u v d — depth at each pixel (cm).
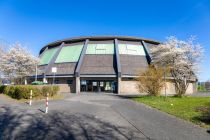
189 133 980
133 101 2609
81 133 954
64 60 5488
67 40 6050
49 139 844
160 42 6266
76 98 3028
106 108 1883
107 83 5162
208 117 1357
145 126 1119
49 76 5128
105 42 5750
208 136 932
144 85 2981
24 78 4991
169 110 1723
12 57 4462
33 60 4694
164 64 3966
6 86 3481
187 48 3725
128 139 872
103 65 5141
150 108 1914
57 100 2612
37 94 2734
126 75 4872
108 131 1004
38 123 1154
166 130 1034
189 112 1584
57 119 1281
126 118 1359
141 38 5934
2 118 1277
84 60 5256
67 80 5138
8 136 877
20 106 1906
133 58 5350
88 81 5197
